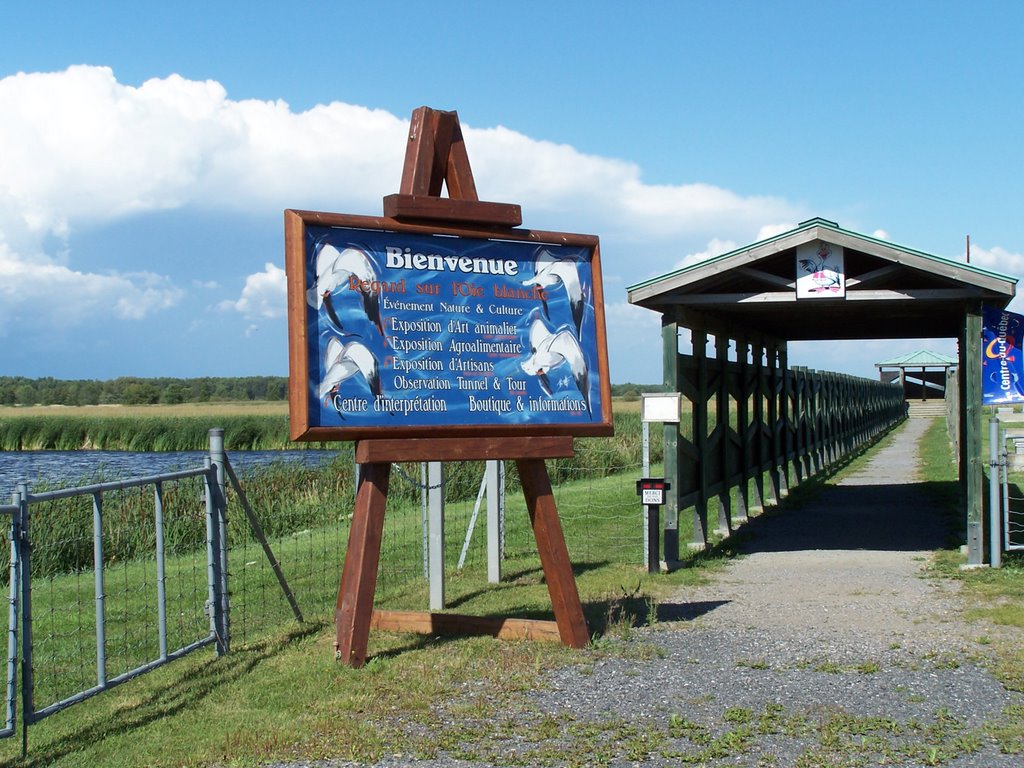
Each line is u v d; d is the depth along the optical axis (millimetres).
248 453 41750
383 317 7117
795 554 12039
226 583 7621
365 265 7082
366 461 6980
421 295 7266
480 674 6688
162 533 6820
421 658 7125
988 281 10383
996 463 10430
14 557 5375
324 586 10469
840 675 6574
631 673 6660
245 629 8383
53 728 5898
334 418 6871
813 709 5859
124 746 5512
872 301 10938
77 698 5855
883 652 7156
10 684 5324
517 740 5418
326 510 16453
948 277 10547
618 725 5617
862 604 8938
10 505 5344
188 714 6043
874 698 6059
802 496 18516
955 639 7516
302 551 12898
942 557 11344
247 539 14734
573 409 7715
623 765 5027
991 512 10508
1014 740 5281
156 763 5215
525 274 7660
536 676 6629
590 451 24141
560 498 17578
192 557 12805
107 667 7285
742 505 15680
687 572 10727
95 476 16344
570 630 7387
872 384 38094
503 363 7504
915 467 24750
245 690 6508
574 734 5488
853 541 12992
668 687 6332
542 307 7688
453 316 7359
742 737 5367
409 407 7141
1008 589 9391
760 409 16656
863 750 5176
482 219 7496
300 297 6773
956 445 24750
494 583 10430
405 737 5500
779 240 10883
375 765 5117
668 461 11227
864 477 22359
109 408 94125
